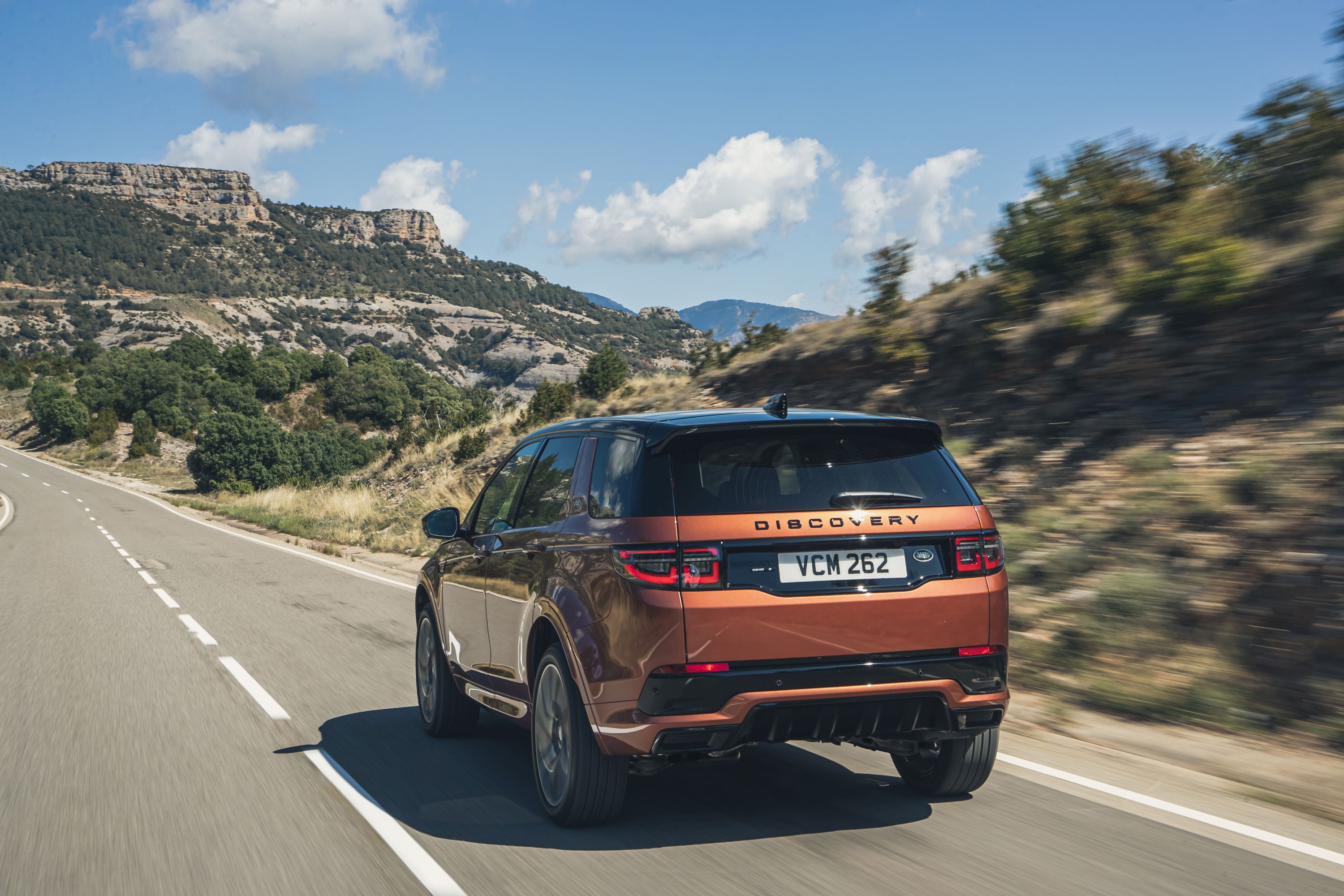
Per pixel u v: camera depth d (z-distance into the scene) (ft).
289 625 36.73
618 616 13.32
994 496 34.30
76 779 17.66
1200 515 26.30
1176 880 12.40
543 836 14.46
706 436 13.89
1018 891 12.08
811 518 13.46
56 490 215.92
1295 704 19.60
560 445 17.08
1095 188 41.60
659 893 12.16
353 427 518.78
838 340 54.29
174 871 13.17
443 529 19.60
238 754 19.31
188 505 158.20
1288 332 31.42
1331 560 22.13
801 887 12.28
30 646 32.71
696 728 12.97
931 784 15.97
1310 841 13.84
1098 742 19.31
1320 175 34.53
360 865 13.30
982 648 13.94
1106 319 37.27
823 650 13.24
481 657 18.20
